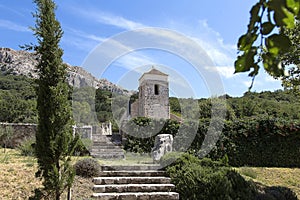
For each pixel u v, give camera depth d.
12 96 28.83
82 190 7.36
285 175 10.55
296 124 12.55
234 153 12.54
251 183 7.84
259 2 1.20
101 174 8.58
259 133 12.68
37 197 5.57
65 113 5.73
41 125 5.62
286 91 10.31
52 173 5.49
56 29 5.88
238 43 1.31
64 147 5.64
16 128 14.22
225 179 7.35
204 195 7.20
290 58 8.06
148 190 7.89
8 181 6.79
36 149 5.65
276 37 1.23
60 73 5.81
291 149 12.52
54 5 5.93
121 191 7.77
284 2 1.04
